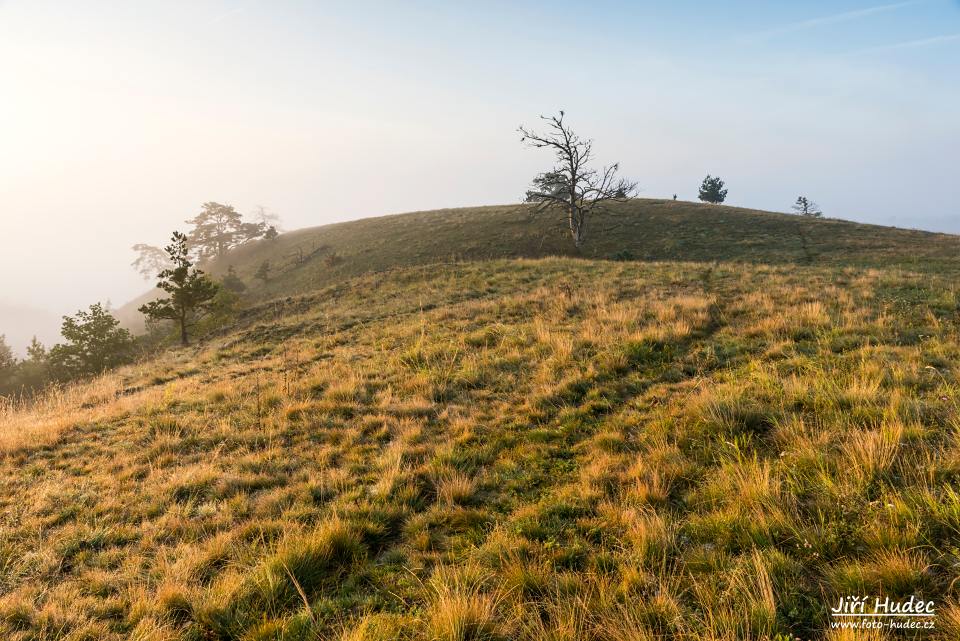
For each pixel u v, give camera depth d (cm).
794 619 314
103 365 2992
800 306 1274
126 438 859
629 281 1970
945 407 563
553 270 2491
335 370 1190
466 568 404
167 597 408
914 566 329
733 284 1739
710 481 504
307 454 730
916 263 2798
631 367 978
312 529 510
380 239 6369
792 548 381
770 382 743
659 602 336
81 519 577
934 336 918
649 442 634
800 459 495
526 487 576
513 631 343
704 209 6034
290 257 6988
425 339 1400
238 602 400
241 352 1667
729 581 345
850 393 638
